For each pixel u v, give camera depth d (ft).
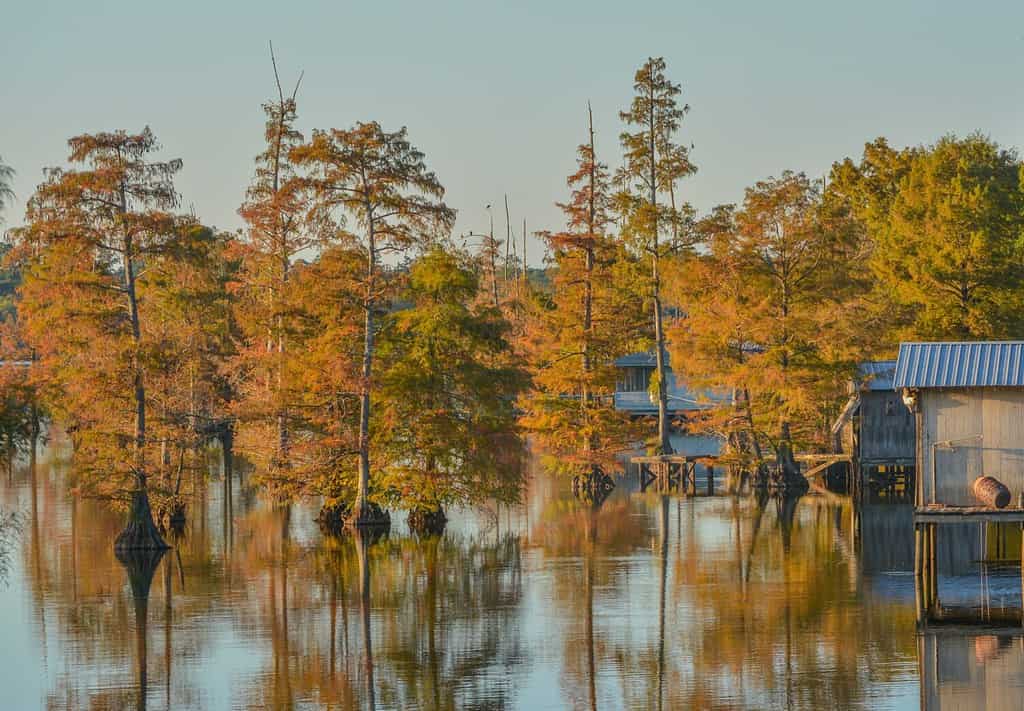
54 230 187.73
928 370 159.22
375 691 125.39
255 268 306.14
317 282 228.43
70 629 153.07
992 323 295.89
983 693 120.16
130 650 142.72
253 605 166.09
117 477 203.41
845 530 226.99
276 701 122.21
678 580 179.22
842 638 142.31
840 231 286.05
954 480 158.40
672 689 123.85
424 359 230.07
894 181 428.56
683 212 337.31
